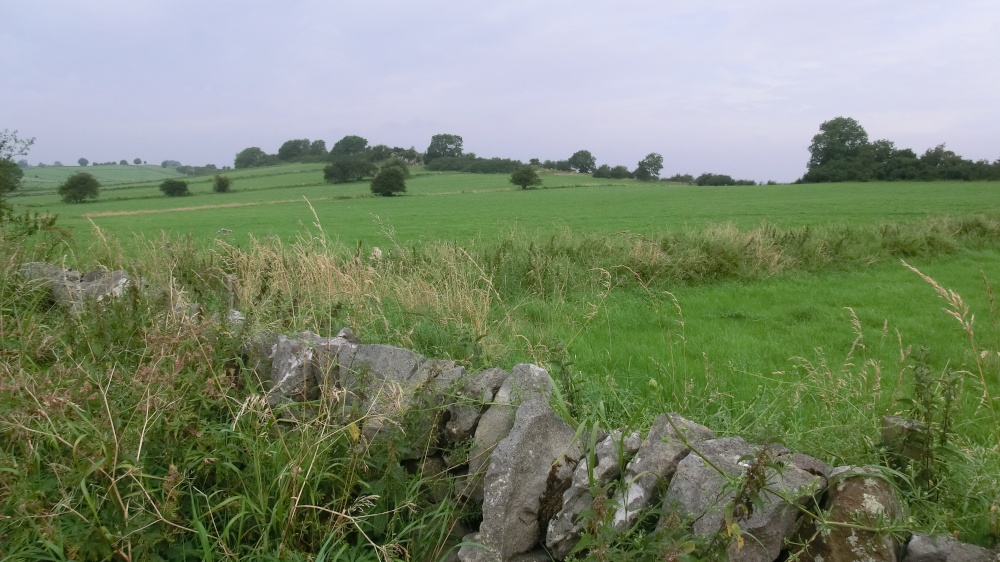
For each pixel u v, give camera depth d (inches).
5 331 212.2
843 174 3939.5
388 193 3243.1
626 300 448.1
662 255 543.2
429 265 435.5
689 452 128.9
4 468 129.4
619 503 126.0
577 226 1339.8
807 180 4106.8
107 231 559.5
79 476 126.3
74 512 119.6
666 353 302.2
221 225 1536.7
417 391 154.8
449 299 315.6
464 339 242.2
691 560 106.0
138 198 3270.2
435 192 3518.7
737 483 113.7
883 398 231.5
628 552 113.6
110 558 121.6
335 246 441.7
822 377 242.5
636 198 2640.3
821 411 214.7
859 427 181.0
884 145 4456.2
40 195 3435.0
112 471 125.3
